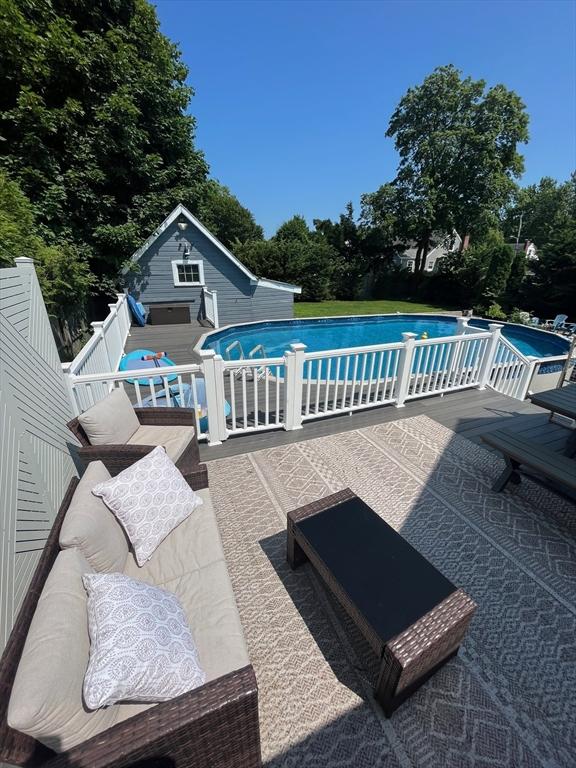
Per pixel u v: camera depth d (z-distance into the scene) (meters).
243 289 12.27
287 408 3.85
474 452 3.54
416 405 4.67
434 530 2.52
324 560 1.68
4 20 6.95
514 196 20.12
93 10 9.05
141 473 1.89
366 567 1.64
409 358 4.35
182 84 12.43
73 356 7.02
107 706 1.06
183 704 1.03
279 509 2.71
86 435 2.54
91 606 1.20
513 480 3.03
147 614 1.22
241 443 3.67
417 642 1.31
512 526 2.57
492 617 1.91
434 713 1.49
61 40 7.74
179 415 2.95
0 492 1.55
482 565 2.24
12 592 1.48
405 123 20.98
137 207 10.56
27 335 2.36
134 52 9.91
